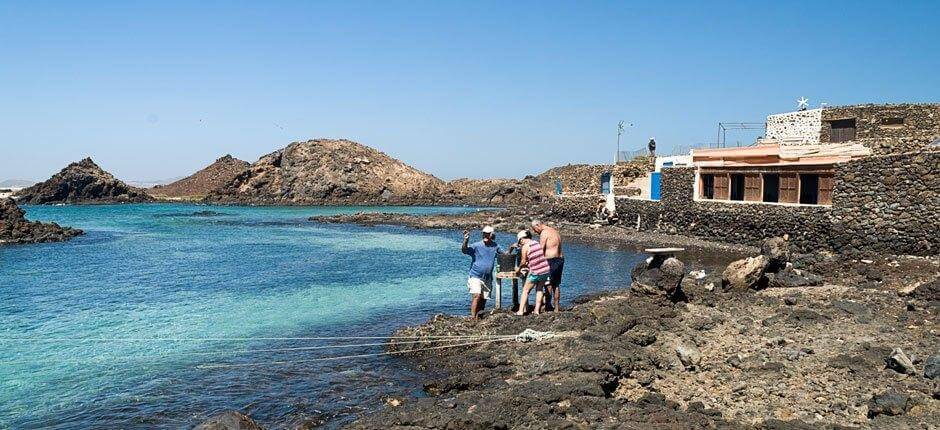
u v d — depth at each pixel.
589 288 25.48
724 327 16.12
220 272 31.00
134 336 18.36
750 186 40.12
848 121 46.03
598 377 11.96
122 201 122.81
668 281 17.84
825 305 18.17
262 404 12.62
